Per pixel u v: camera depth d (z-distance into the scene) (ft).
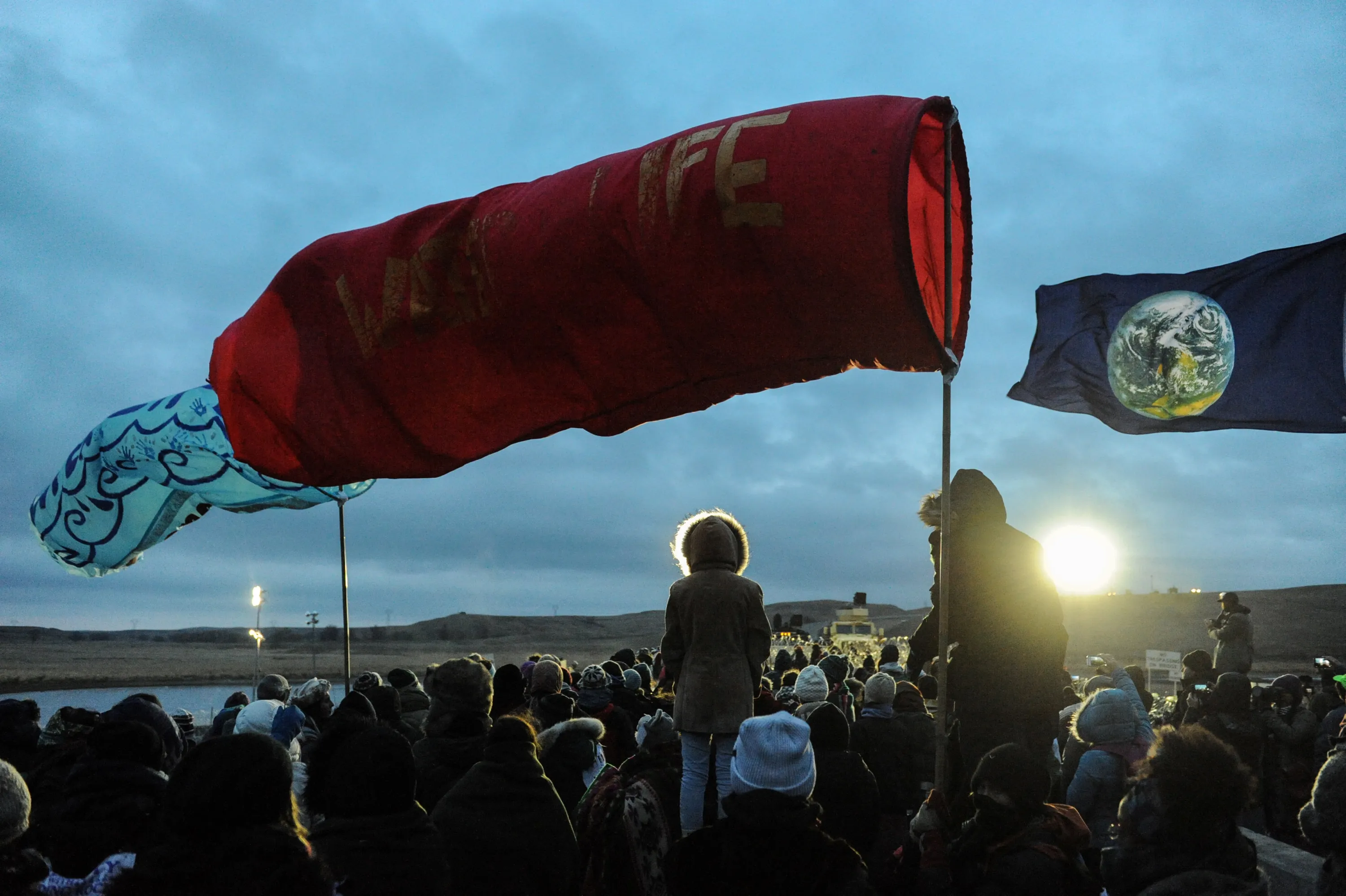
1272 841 24.39
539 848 14.15
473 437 17.93
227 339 19.94
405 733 24.53
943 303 15.14
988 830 12.05
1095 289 25.79
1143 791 11.98
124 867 11.42
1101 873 12.26
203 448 28.27
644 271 15.69
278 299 19.54
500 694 23.97
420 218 18.49
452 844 13.93
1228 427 24.41
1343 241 24.03
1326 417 23.56
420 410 18.24
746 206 14.57
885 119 14.11
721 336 15.52
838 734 17.76
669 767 18.08
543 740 20.08
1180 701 35.63
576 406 17.15
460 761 17.65
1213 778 11.31
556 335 16.93
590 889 16.81
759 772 10.74
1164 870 11.44
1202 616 287.69
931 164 15.69
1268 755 31.48
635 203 15.66
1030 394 26.27
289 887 9.36
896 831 21.70
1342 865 11.68
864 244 13.84
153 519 29.84
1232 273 24.77
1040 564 16.67
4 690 289.12
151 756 14.53
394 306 18.07
